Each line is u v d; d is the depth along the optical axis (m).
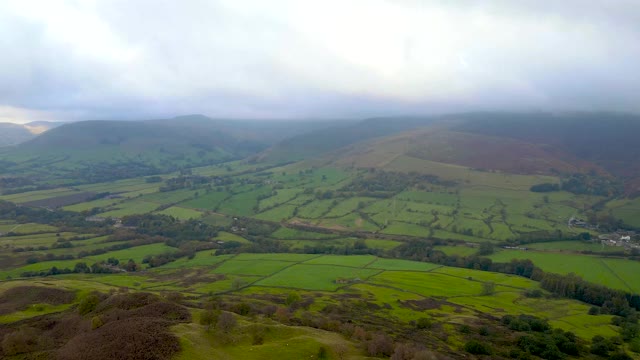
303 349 80.31
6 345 80.44
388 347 88.31
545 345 107.50
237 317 94.19
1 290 136.12
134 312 91.56
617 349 112.06
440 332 116.62
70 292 129.12
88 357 68.44
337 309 129.62
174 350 70.25
